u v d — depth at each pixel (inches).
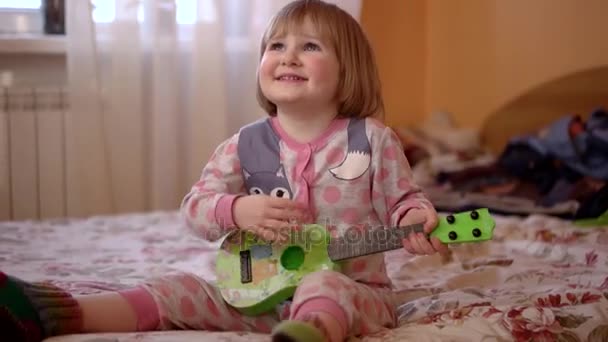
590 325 43.0
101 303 41.8
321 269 43.9
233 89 104.0
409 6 124.0
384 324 42.6
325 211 46.8
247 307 43.1
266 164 47.8
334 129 47.9
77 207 97.4
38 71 99.5
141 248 66.9
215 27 98.9
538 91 110.6
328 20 48.3
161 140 99.4
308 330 35.1
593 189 83.7
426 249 42.4
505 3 114.7
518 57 113.7
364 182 46.9
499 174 99.3
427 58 126.2
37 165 96.3
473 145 115.0
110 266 59.9
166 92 98.7
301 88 46.5
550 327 41.7
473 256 64.9
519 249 66.2
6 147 94.5
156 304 42.8
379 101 50.9
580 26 105.4
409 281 57.1
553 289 51.2
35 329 39.3
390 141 47.8
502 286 53.4
